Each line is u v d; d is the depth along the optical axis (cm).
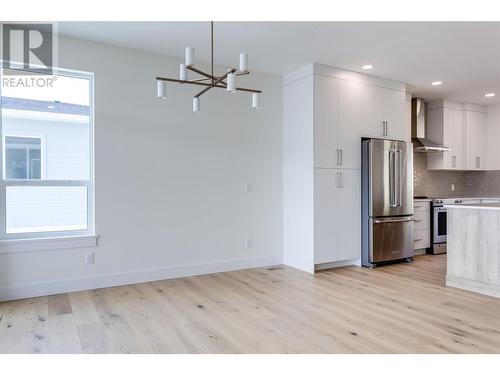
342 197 480
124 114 399
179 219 433
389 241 499
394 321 294
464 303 339
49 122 374
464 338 261
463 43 386
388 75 505
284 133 508
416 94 606
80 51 376
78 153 388
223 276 440
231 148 470
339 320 297
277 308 326
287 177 502
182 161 435
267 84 499
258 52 417
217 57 433
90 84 391
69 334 269
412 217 526
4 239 353
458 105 656
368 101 503
